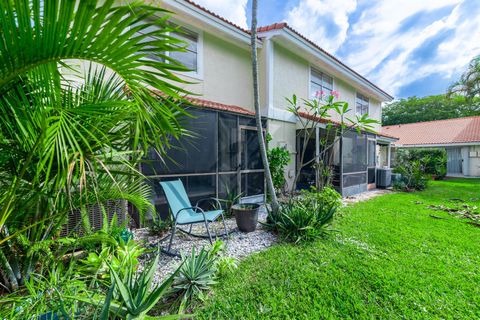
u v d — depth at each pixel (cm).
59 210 215
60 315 161
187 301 218
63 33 102
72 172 144
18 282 210
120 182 248
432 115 2795
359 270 282
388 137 1180
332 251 336
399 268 288
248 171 600
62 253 236
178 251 337
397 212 566
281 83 805
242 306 218
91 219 326
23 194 174
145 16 113
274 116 775
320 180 625
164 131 192
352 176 827
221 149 535
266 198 634
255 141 621
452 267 291
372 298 232
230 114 554
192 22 605
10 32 99
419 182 952
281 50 804
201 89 650
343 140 773
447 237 392
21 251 214
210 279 240
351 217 518
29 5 97
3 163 160
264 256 319
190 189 480
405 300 228
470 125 1755
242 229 424
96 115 154
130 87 137
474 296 234
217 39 688
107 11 104
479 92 1399
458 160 1648
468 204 658
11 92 128
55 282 179
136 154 225
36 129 136
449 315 208
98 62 119
